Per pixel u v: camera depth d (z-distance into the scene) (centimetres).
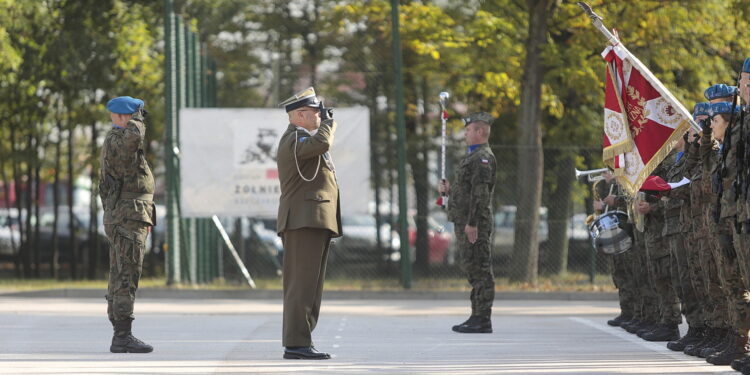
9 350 2688
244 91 6488
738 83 2102
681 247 2662
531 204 5544
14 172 7069
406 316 3944
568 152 6053
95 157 6806
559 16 5859
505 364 2405
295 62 6588
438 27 6097
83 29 6359
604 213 3075
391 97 6981
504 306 4559
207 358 2508
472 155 3181
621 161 2777
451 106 7206
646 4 5750
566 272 6028
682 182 2569
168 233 5291
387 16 6334
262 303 4712
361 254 7275
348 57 6638
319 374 2214
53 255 6994
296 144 2400
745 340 2342
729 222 2152
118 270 2550
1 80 6250
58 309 4203
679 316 2942
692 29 5959
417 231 7088
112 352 2606
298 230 2434
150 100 6688
